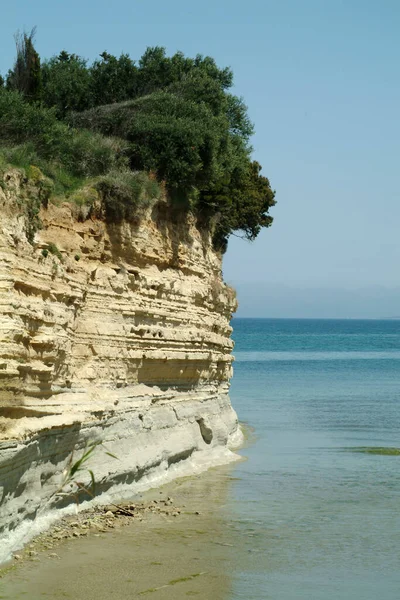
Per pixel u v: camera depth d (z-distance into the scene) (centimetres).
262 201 4322
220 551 2084
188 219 3316
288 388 7100
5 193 2042
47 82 3619
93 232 2611
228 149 3522
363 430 4384
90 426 2331
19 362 1942
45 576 1825
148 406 2775
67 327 2306
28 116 2819
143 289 2831
